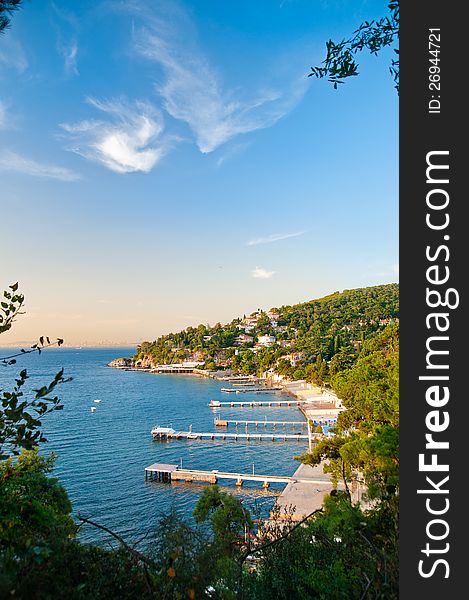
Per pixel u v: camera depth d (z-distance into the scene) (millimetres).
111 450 52406
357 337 150000
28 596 3113
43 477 12664
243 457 51250
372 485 8383
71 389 123188
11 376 129750
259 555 5383
